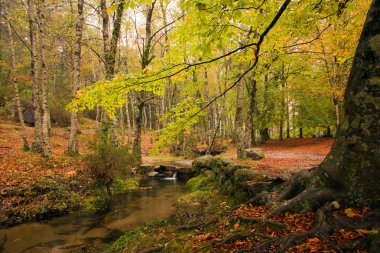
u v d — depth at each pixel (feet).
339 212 12.48
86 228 25.34
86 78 132.26
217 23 13.44
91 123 130.21
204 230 17.52
